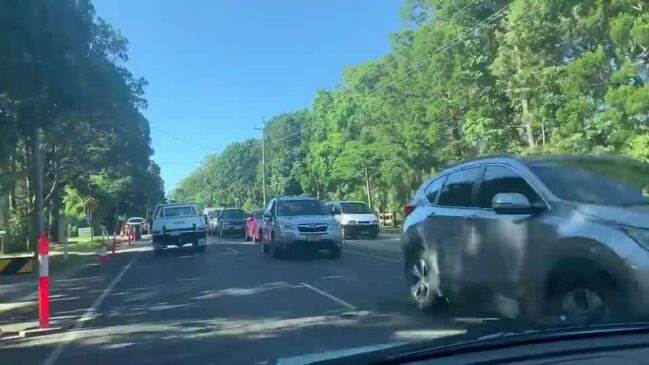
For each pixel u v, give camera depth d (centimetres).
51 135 2667
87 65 1925
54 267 2203
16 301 1373
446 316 877
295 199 2136
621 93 1834
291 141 8969
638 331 375
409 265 938
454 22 3534
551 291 634
